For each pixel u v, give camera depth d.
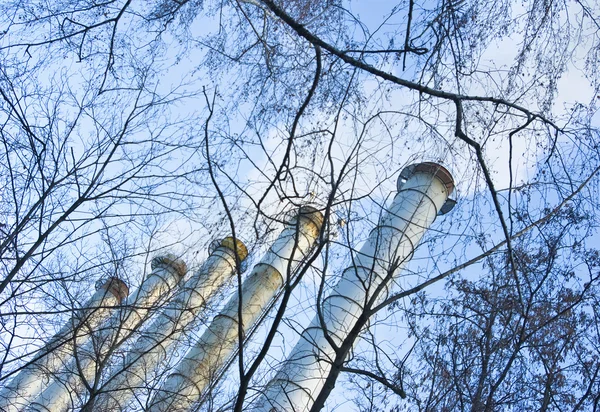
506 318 11.09
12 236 10.68
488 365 11.63
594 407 10.65
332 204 8.38
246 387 7.56
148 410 13.08
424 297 11.06
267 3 8.66
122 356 14.78
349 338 8.45
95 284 13.66
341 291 20.69
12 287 10.94
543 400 11.36
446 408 11.32
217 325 23.20
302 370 19.03
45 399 19.92
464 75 9.62
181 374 15.48
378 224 9.32
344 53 8.77
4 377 10.45
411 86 8.66
